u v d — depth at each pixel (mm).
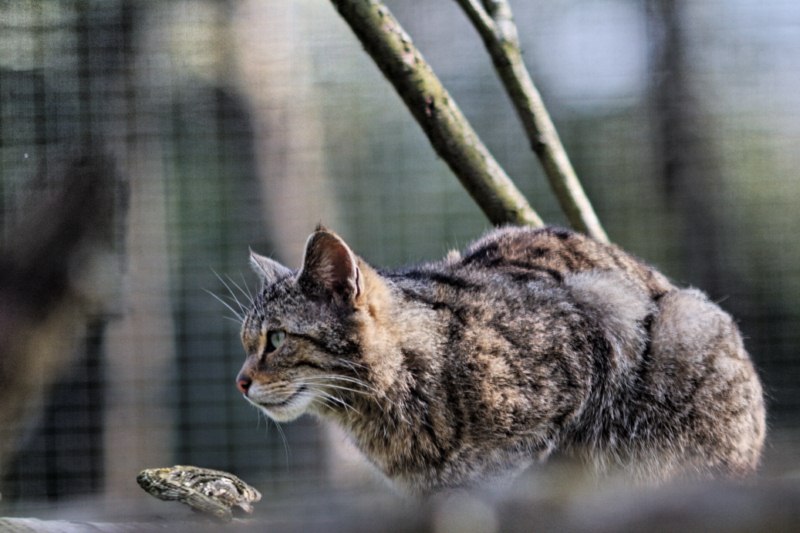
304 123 14289
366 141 14695
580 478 6828
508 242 7402
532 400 6598
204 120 13734
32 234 10594
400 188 14586
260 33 13859
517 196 7691
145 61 12594
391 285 6930
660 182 15031
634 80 15102
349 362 6695
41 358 10773
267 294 6965
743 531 3072
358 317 6695
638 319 6887
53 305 10656
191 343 13680
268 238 14062
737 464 6906
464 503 4398
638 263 7512
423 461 6723
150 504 11453
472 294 6855
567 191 7848
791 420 13352
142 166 12539
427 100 7461
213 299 13844
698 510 3113
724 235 14766
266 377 6777
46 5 11844
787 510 3045
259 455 13344
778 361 14016
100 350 12953
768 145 14672
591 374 6762
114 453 13031
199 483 5367
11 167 11305
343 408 6906
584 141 15320
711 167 14820
